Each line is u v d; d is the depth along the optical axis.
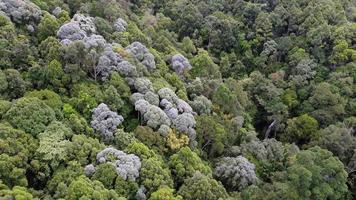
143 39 61.78
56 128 37.84
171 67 59.88
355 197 50.19
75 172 35.00
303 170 41.88
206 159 47.31
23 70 45.88
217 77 63.53
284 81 68.19
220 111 53.66
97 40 48.53
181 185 39.44
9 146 34.53
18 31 49.84
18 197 29.23
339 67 67.25
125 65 48.66
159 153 42.12
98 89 45.25
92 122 41.34
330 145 52.62
